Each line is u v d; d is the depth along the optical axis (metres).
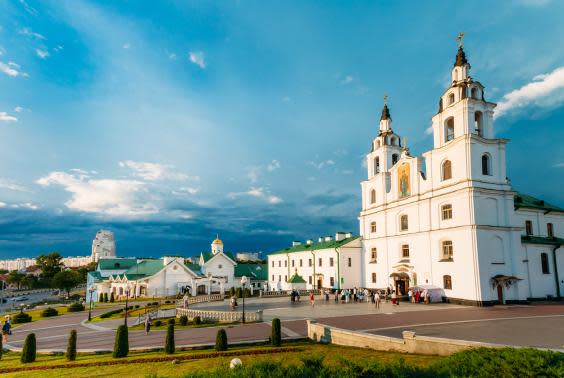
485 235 41.84
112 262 104.25
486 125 45.50
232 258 100.88
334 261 66.56
